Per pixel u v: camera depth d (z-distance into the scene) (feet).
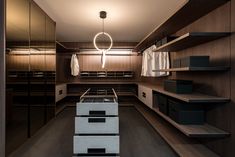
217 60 8.04
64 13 12.82
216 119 8.17
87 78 23.25
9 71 8.14
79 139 7.32
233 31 6.99
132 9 12.07
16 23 8.58
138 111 18.78
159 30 12.21
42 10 11.96
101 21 14.61
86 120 7.50
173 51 12.85
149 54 17.76
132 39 21.59
